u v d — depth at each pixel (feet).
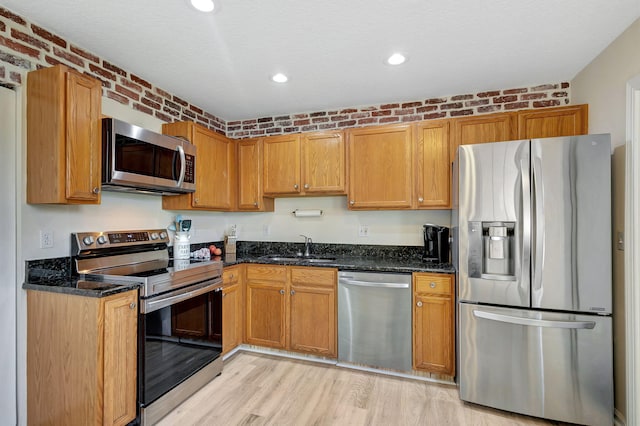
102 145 6.09
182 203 8.54
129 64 7.20
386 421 6.18
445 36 6.04
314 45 6.39
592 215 5.85
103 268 6.85
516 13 5.35
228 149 10.03
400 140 8.68
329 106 9.86
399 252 9.64
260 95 8.96
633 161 5.57
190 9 5.27
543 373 6.17
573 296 5.96
